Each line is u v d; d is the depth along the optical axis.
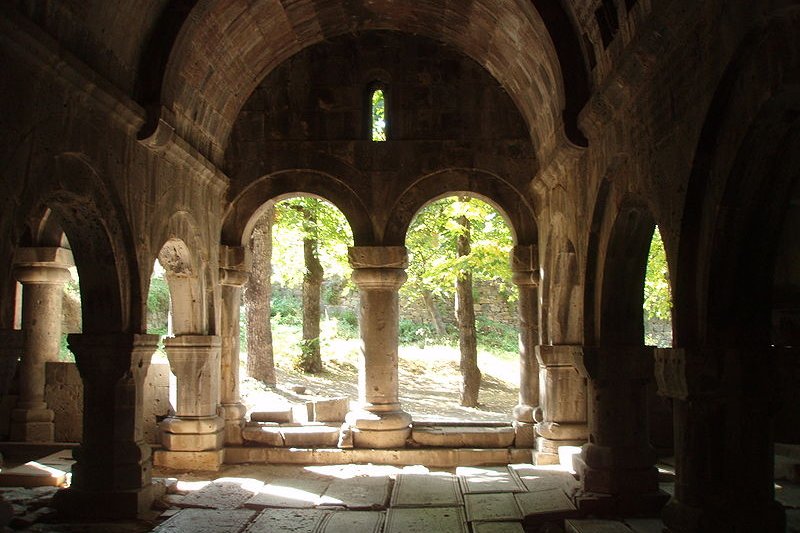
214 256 13.09
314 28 13.38
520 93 12.98
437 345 28.14
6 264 6.77
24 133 7.00
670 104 6.79
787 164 5.75
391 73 13.94
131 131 9.44
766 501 6.49
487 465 12.84
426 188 13.79
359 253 13.48
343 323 30.44
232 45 11.74
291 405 14.69
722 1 5.55
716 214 6.07
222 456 12.83
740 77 5.53
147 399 13.54
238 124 13.88
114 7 8.55
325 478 11.73
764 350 6.39
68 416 13.66
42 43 6.98
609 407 9.40
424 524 8.94
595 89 9.37
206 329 12.80
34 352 13.68
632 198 8.23
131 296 9.58
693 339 6.59
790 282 12.16
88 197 8.45
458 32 13.09
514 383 24.50
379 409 13.35
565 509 9.13
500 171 13.73
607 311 9.42
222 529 8.68
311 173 13.83
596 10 8.74
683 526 6.59
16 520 8.68
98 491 9.12
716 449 6.54
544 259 13.02
